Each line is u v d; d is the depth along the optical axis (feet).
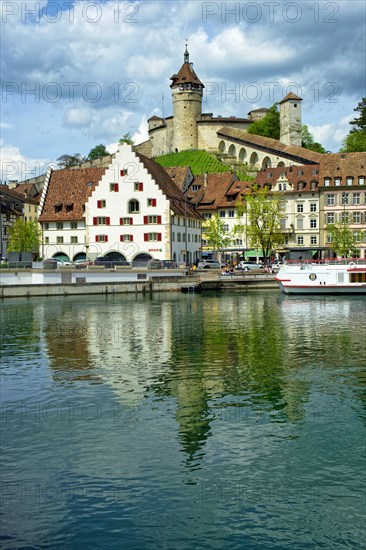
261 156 555.69
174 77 654.53
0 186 475.31
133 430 72.59
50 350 121.49
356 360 110.01
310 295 251.39
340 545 49.08
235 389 90.48
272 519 52.44
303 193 396.78
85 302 222.48
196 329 148.77
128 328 150.92
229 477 59.93
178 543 49.08
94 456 64.75
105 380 96.53
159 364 107.76
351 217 387.96
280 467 61.98
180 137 651.25
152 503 54.90
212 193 426.92
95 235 329.11
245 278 280.72
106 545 48.88
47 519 52.39
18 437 70.44
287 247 396.16
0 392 89.86
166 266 271.28
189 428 73.20
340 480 59.26
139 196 323.37
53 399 85.97
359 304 213.05
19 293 242.37
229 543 49.26
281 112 598.34
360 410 80.02
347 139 496.64
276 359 111.24
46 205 351.67
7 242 437.99
